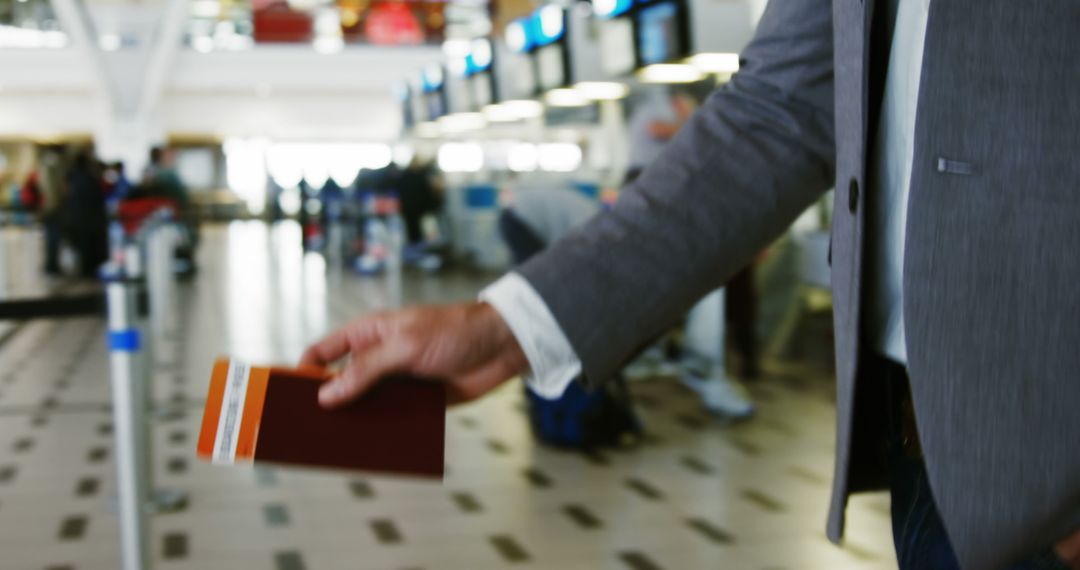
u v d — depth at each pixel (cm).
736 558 338
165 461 451
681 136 96
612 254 88
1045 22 69
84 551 343
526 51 909
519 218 498
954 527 71
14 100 2719
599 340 86
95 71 2566
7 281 1227
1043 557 71
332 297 1125
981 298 70
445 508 390
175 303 1057
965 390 70
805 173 93
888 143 81
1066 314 68
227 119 2831
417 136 1563
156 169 1421
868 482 89
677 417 536
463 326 82
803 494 407
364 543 351
